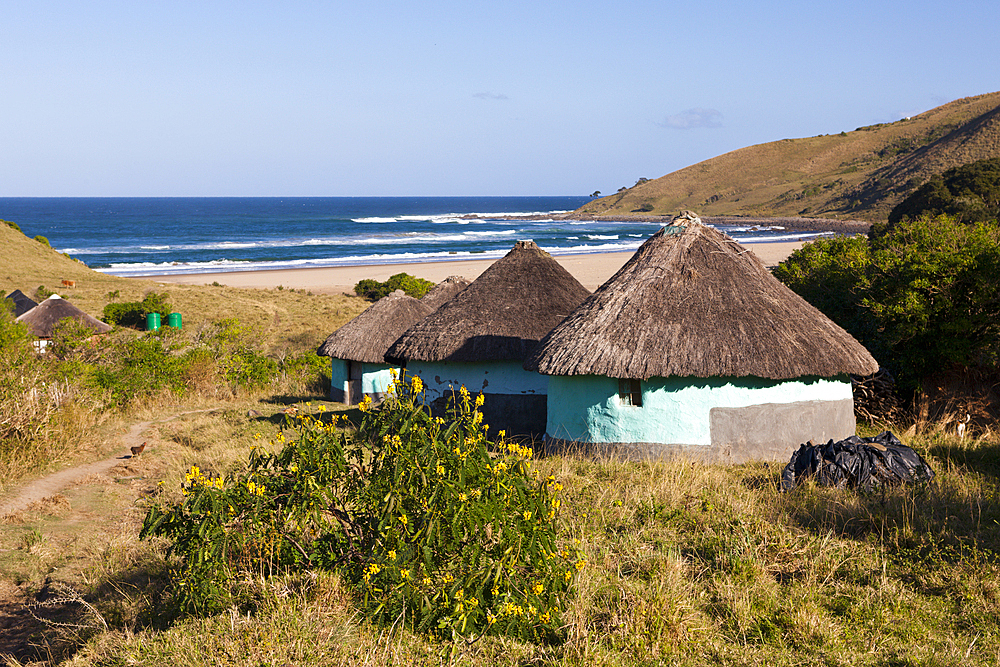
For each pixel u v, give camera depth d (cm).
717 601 555
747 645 491
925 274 1297
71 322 2367
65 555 783
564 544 639
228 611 518
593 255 8456
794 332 1123
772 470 973
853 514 727
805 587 575
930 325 1306
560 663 461
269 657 448
